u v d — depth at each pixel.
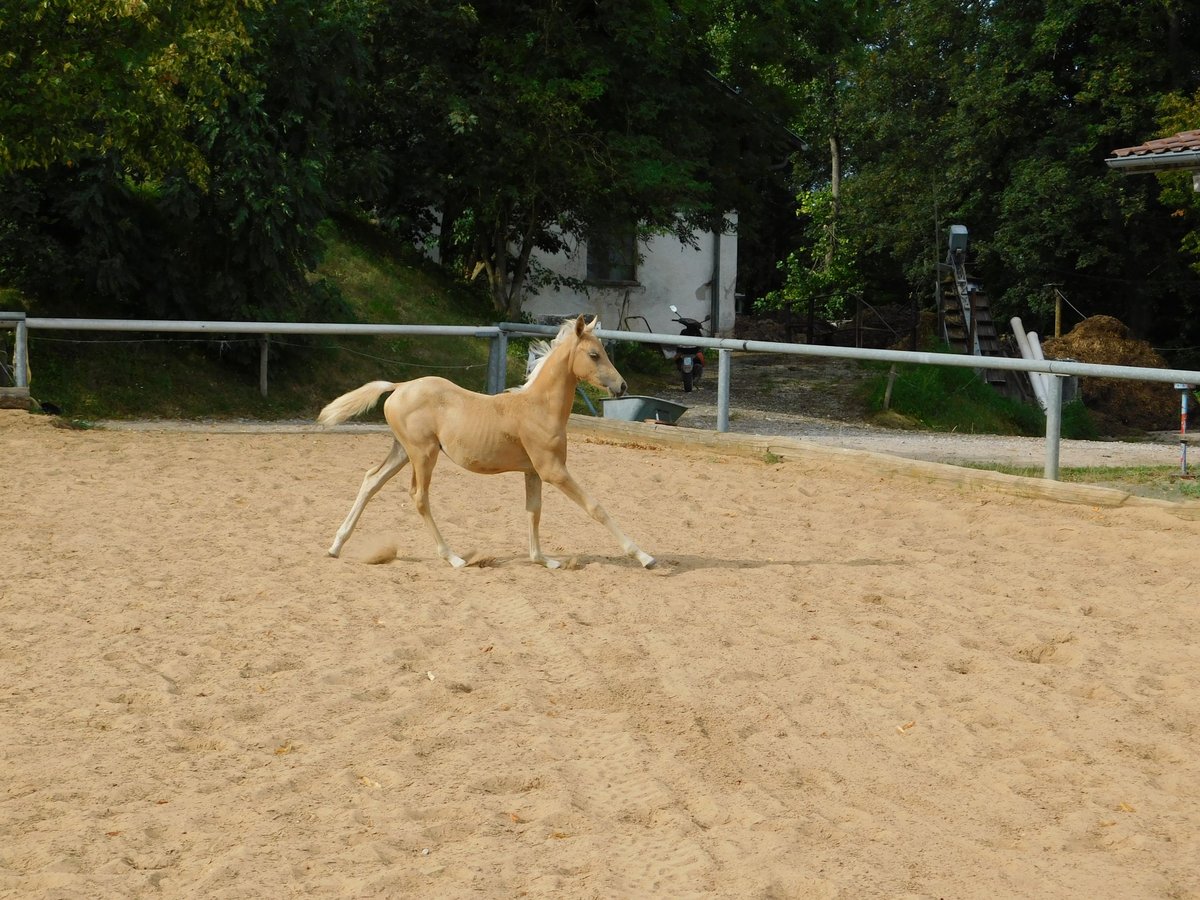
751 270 49.91
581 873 4.39
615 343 25.61
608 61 23.52
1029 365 12.30
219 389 18.36
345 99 19.94
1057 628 7.52
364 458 14.18
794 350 14.44
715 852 4.56
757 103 26.52
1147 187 34.25
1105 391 26.44
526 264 25.89
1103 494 11.27
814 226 45.78
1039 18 36.53
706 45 25.73
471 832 4.75
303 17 18.45
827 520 10.98
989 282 39.78
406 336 21.45
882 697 6.29
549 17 22.97
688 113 24.88
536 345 12.16
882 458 13.02
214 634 7.25
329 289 20.20
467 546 9.73
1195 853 4.58
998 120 36.28
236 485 12.16
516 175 23.73
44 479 12.07
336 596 8.12
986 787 5.21
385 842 4.61
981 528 10.66
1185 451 13.31
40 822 4.77
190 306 18.53
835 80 44.28
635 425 15.59
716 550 9.74
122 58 15.52
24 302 18.05
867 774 5.34
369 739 5.66
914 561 9.39
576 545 9.85
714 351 30.14
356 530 10.24
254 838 4.65
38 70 15.20
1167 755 5.55
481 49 23.12
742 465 13.93
